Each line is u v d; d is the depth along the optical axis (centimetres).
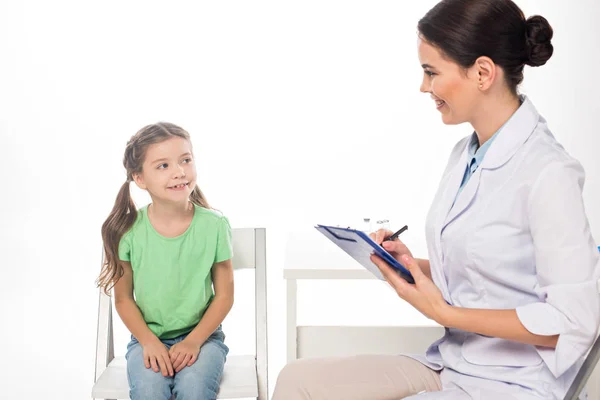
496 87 131
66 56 317
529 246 128
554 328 119
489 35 126
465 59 128
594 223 296
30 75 317
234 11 318
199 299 179
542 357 126
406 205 323
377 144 321
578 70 299
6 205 317
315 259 179
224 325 298
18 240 317
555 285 121
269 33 318
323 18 316
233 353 282
